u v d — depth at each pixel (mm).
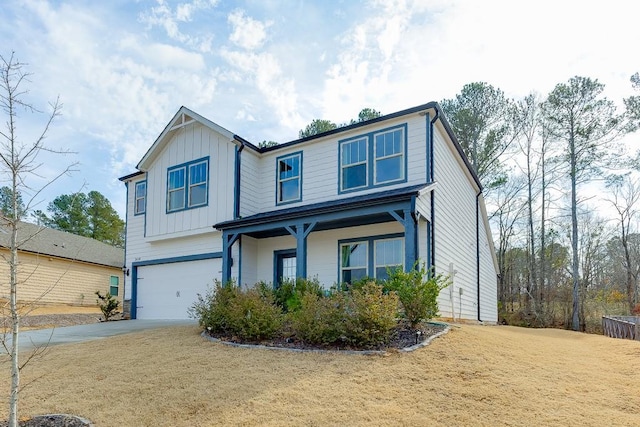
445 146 13617
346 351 6922
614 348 8727
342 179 13281
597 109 23812
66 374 6648
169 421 4699
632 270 30031
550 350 8008
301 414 4672
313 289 9750
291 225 11859
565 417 4590
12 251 4781
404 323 8188
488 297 20375
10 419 4477
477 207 18906
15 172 4895
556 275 29031
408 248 9914
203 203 14984
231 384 5621
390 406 4840
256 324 8055
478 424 4418
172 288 15750
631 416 4633
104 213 43750
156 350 7758
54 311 20719
